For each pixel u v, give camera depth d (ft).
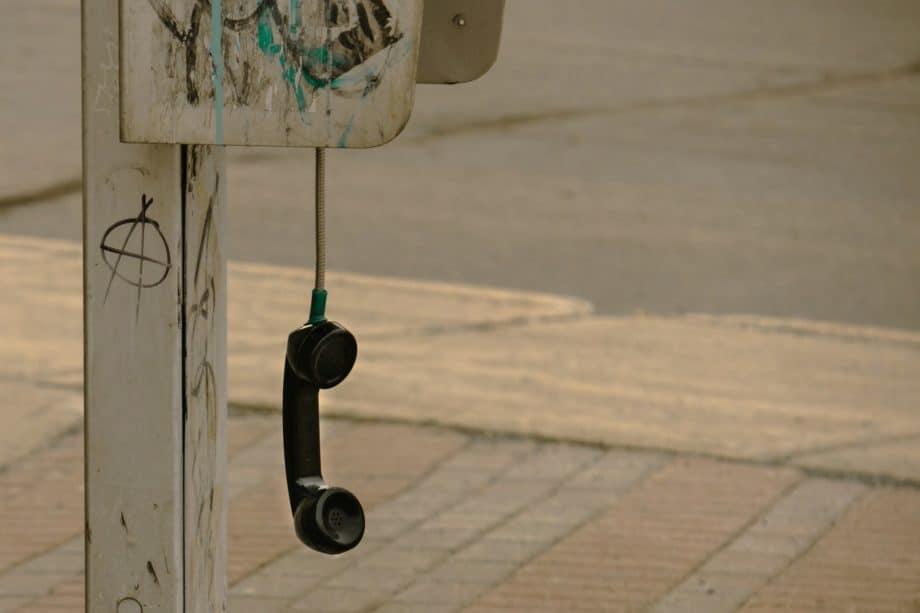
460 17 14.28
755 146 71.31
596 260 51.37
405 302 44.91
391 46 12.81
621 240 54.13
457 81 14.40
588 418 34.96
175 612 13.97
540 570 26.55
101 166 13.26
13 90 70.95
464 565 26.71
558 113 74.84
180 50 11.95
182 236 13.56
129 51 11.72
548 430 33.86
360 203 56.80
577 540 27.94
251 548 27.14
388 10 12.73
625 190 61.52
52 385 35.83
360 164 62.69
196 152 13.62
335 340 14.06
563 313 44.93
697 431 34.42
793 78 89.35
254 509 28.99
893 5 120.26
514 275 49.11
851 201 62.34
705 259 52.29
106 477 13.69
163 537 13.83
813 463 32.48
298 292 45.14
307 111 12.60
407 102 12.97
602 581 26.09
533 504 29.71
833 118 79.15
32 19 86.02
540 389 37.09
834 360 41.34
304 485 14.55
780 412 36.24
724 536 28.30
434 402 35.53
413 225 54.39
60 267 46.60
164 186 13.37
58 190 56.08
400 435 33.17
